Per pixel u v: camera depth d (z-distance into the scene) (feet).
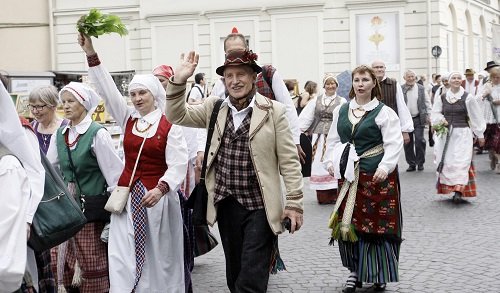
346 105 20.31
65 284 18.31
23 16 94.43
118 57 93.50
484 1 110.83
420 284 20.56
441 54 84.74
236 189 15.42
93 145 17.93
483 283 20.44
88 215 17.87
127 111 18.31
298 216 15.33
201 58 90.33
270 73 23.29
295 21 86.79
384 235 19.54
